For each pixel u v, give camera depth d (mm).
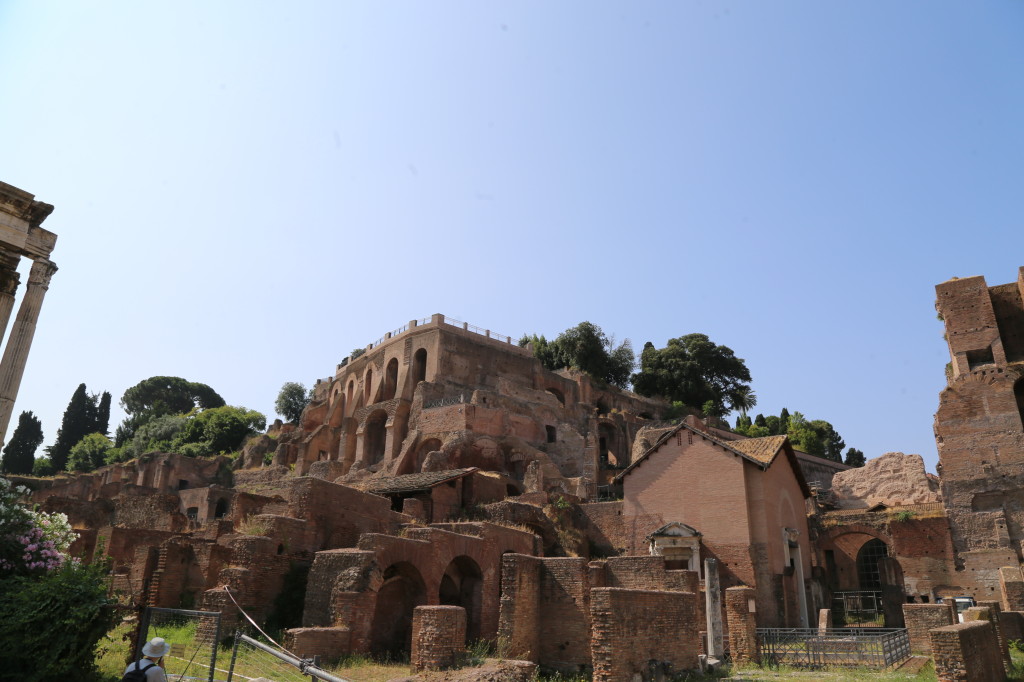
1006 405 42719
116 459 97375
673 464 42375
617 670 19641
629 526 42969
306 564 27797
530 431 67250
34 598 13703
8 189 16688
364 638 22609
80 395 110938
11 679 13047
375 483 46094
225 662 19203
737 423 95625
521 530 33344
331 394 89750
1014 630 26281
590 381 84938
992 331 45969
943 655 16812
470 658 18719
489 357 78062
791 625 37656
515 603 24625
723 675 22734
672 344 98875
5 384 16016
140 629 15273
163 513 35688
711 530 39562
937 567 41219
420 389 69000
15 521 15766
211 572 26344
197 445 94938
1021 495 40688
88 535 29391
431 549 26562
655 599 21875
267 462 83188
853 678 21312
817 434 91312
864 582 47156
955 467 42906
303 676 18438
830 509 56844
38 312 16953
